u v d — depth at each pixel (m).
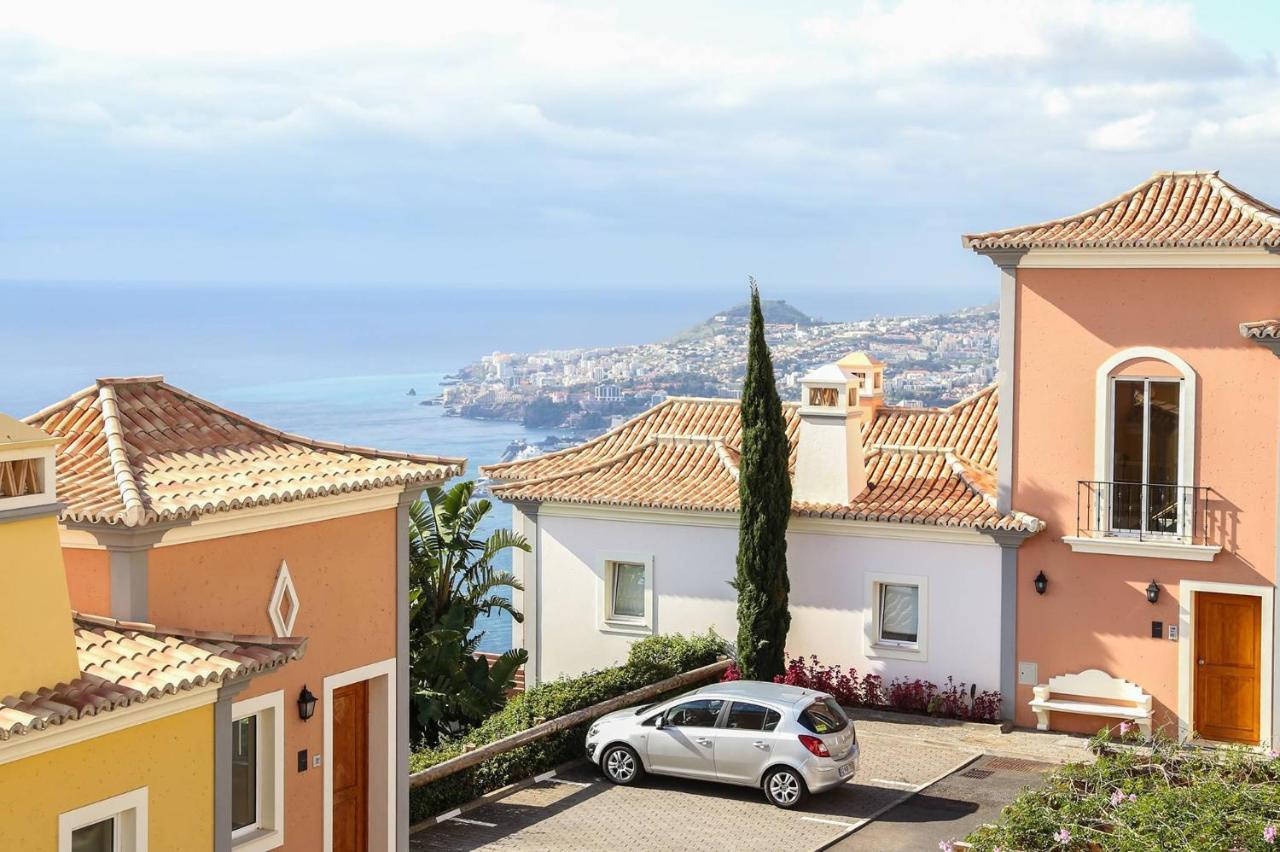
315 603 15.88
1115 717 23.38
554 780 21.44
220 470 15.54
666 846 18.53
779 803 20.09
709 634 26.50
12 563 11.88
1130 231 23.25
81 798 12.02
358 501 16.31
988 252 24.08
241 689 13.39
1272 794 14.53
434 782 19.67
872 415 28.70
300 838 15.60
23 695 11.86
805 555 25.77
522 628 28.25
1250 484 22.52
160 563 13.95
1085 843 14.22
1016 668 24.19
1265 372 22.36
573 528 27.58
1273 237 21.78
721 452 28.05
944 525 24.30
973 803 20.22
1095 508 23.55
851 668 25.42
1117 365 23.38
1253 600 22.69
